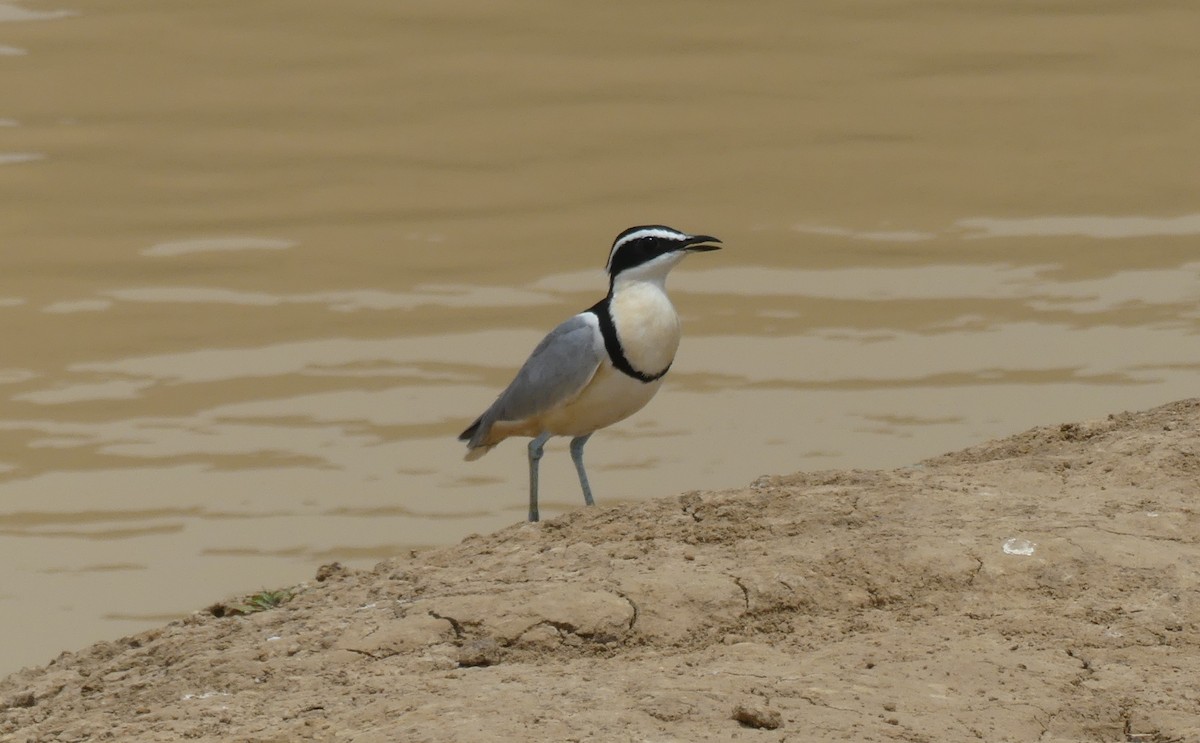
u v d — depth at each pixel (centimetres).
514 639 869
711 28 3106
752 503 1000
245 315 2034
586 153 2559
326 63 2930
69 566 1527
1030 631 853
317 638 902
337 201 2381
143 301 2075
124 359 1927
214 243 2244
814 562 909
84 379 1881
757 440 1728
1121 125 2652
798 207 2355
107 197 2394
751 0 3256
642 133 2636
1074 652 832
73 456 1720
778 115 2708
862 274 2138
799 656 838
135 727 814
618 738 734
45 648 1390
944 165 2502
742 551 939
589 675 820
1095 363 1884
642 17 3166
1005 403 1797
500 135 2627
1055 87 2817
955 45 3011
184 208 2358
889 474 1051
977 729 753
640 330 1180
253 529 1583
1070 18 3142
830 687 792
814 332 1980
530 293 2091
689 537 968
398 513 1609
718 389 1844
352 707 802
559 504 1620
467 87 2825
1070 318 2003
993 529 939
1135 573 891
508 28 3106
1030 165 2500
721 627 873
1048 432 1153
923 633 854
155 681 890
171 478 1677
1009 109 2728
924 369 1877
